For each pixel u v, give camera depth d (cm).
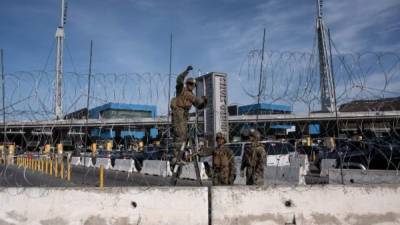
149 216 618
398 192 658
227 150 835
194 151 826
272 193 634
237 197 627
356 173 1247
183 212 622
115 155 2328
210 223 622
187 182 1561
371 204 648
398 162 1276
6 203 605
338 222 636
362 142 1055
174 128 798
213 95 1115
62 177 1805
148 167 1992
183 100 802
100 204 616
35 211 607
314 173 1844
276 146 1519
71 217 610
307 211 634
